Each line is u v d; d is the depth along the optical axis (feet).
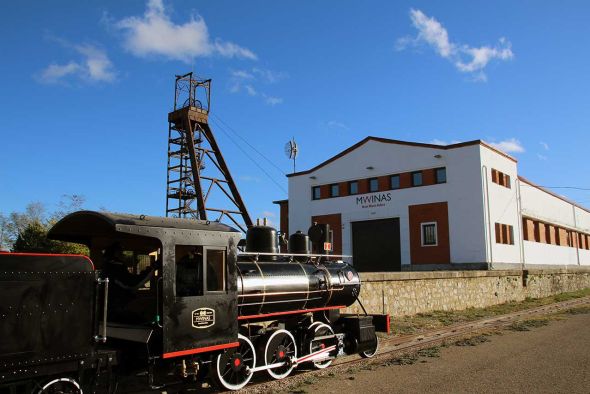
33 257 17.89
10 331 17.02
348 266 36.99
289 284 30.27
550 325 51.39
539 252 121.80
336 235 115.03
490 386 26.04
